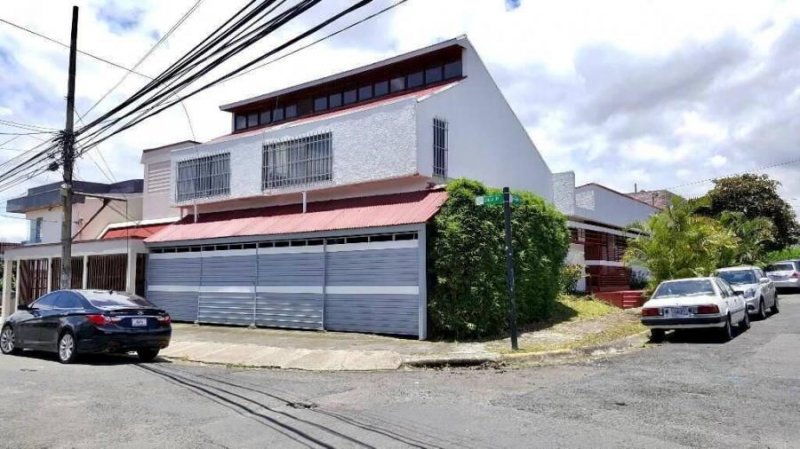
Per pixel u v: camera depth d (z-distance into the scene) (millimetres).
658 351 11828
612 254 27422
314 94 22719
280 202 19328
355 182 16734
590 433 6117
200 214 21516
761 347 11641
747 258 28547
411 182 16344
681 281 14195
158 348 12070
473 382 9211
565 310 18141
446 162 16906
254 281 17203
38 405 7621
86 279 21906
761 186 37938
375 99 20812
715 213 38312
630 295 20656
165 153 25672
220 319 17938
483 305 13281
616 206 27188
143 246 20250
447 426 6473
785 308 20766
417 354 11578
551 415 6895
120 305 11961
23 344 12766
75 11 16703
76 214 27984
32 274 24641
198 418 6938
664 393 7938
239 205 20422
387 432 6254
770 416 6660
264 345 13328
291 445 5828
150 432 6328
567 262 21391
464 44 18844
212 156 20484
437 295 13562
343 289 15219
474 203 13562
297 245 16375
